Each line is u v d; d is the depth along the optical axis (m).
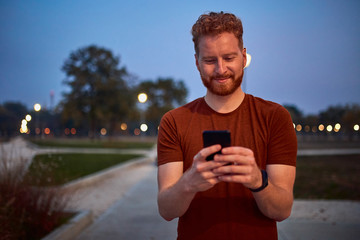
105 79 45.72
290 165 1.27
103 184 8.91
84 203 6.45
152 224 4.88
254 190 1.08
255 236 1.26
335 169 11.56
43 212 3.90
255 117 1.34
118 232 4.46
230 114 1.36
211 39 1.24
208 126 1.35
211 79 1.29
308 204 6.11
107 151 23.39
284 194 1.17
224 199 1.29
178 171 1.34
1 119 63.28
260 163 1.29
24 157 4.37
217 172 0.97
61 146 25.17
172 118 1.40
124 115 46.69
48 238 3.67
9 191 3.71
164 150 1.37
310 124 70.12
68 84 45.06
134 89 48.09
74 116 44.81
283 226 4.56
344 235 4.12
